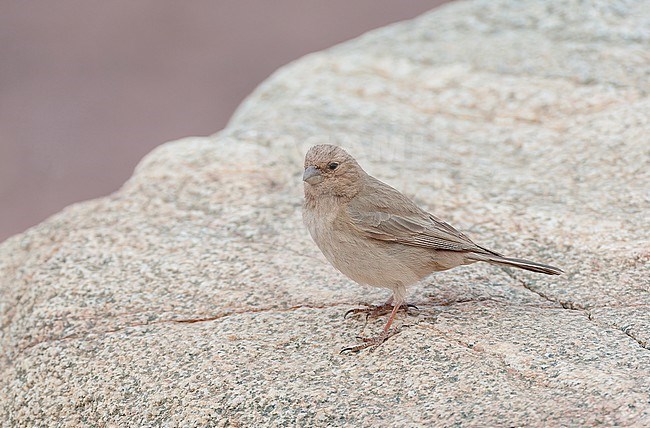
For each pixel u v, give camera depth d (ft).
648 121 42.16
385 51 54.13
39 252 37.63
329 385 27.89
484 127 45.73
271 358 29.55
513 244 35.19
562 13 52.75
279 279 34.04
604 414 24.53
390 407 26.61
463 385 26.86
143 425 28.53
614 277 32.58
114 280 34.68
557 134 43.70
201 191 41.16
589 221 35.78
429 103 48.49
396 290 30.53
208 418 27.78
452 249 30.09
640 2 52.13
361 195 30.76
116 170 70.69
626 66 46.75
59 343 32.12
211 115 75.00
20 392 31.37
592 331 28.94
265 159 43.60
